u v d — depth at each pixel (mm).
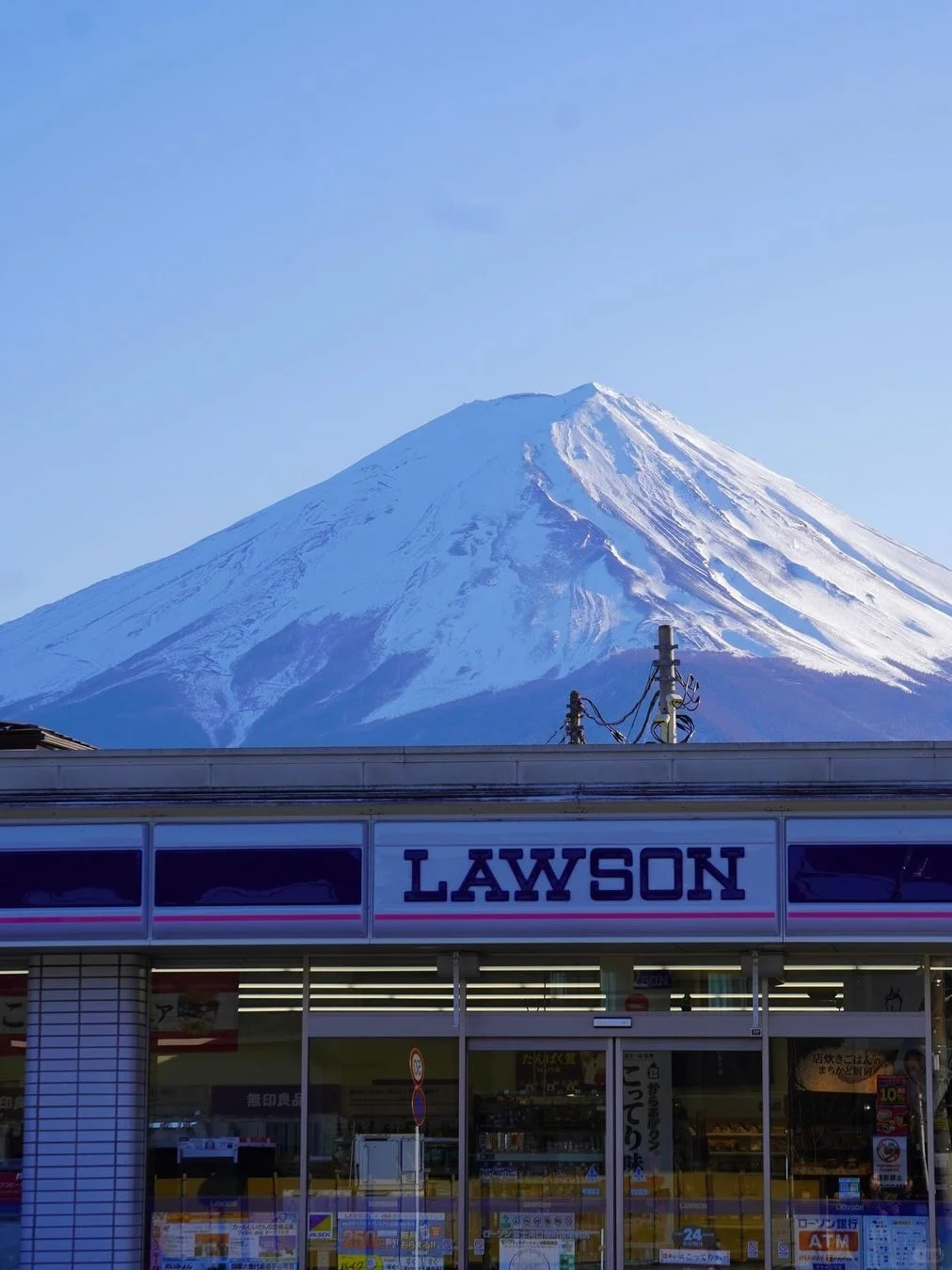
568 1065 14828
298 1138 14805
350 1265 14656
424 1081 14836
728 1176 14617
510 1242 14664
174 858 14219
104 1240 14281
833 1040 14727
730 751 14328
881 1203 14531
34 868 14242
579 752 14414
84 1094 14508
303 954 14984
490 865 14117
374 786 14406
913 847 13891
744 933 13922
